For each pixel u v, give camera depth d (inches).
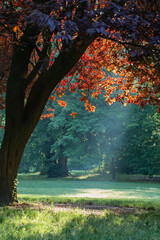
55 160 2014.0
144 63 408.5
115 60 561.6
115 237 208.7
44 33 365.1
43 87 381.7
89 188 1138.7
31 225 237.0
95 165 1978.3
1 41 451.5
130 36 282.4
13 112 391.2
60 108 1583.4
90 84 584.1
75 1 261.1
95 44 562.6
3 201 382.0
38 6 245.0
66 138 1664.6
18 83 397.4
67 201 488.7
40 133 1830.7
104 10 259.1
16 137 389.7
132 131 1656.0
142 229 238.4
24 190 969.5
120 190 1039.6
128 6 304.8
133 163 1674.5
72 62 358.0
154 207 425.7
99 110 1577.3
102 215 305.0
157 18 295.7
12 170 392.5
